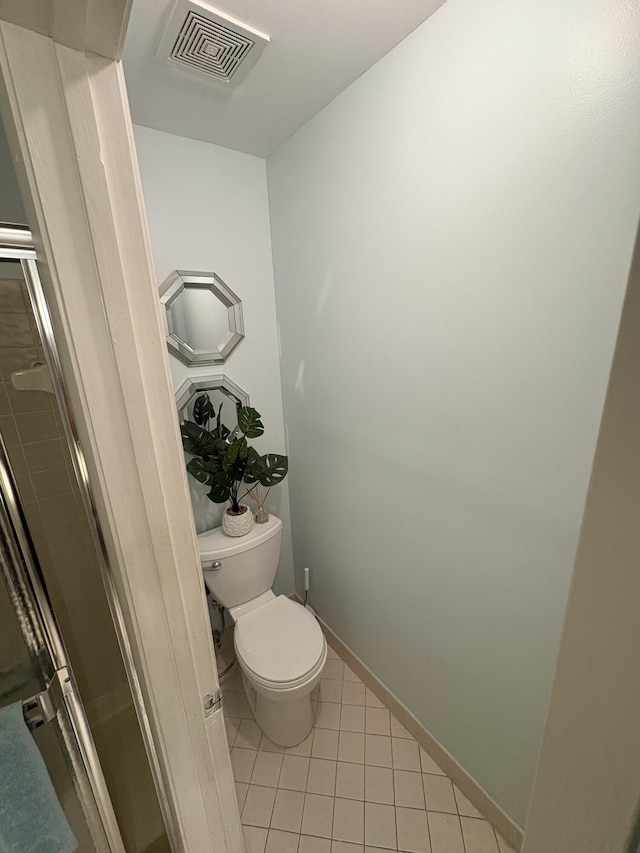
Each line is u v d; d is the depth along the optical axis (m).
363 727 1.48
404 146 1.00
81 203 0.46
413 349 1.10
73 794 0.78
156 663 0.67
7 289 0.66
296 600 2.16
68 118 0.42
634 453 0.27
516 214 0.79
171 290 1.45
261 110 1.23
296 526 2.02
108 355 0.52
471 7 0.79
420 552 1.24
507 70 0.75
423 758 1.36
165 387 0.58
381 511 1.37
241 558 1.56
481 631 1.09
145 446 0.58
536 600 0.93
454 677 1.21
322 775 1.32
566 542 0.84
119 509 0.58
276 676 1.25
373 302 1.21
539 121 0.72
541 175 0.74
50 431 0.74
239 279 1.62
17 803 0.62
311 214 1.39
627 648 0.30
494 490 0.97
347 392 1.41
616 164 0.64
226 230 1.54
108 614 0.84
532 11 0.70
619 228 0.66
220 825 0.85
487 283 0.88
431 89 0.90
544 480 0.85
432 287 1.01
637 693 0.30
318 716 1.53
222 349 1.62
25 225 0.61
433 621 1.25
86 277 0.48
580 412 0.77
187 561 0.67
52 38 0.40
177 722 0.72
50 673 0.74
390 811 1.21
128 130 0.47
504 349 0.87
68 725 0.76
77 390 0.52
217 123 1.31
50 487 0.75
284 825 1.18
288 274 1.60
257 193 1.59
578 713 0.35
